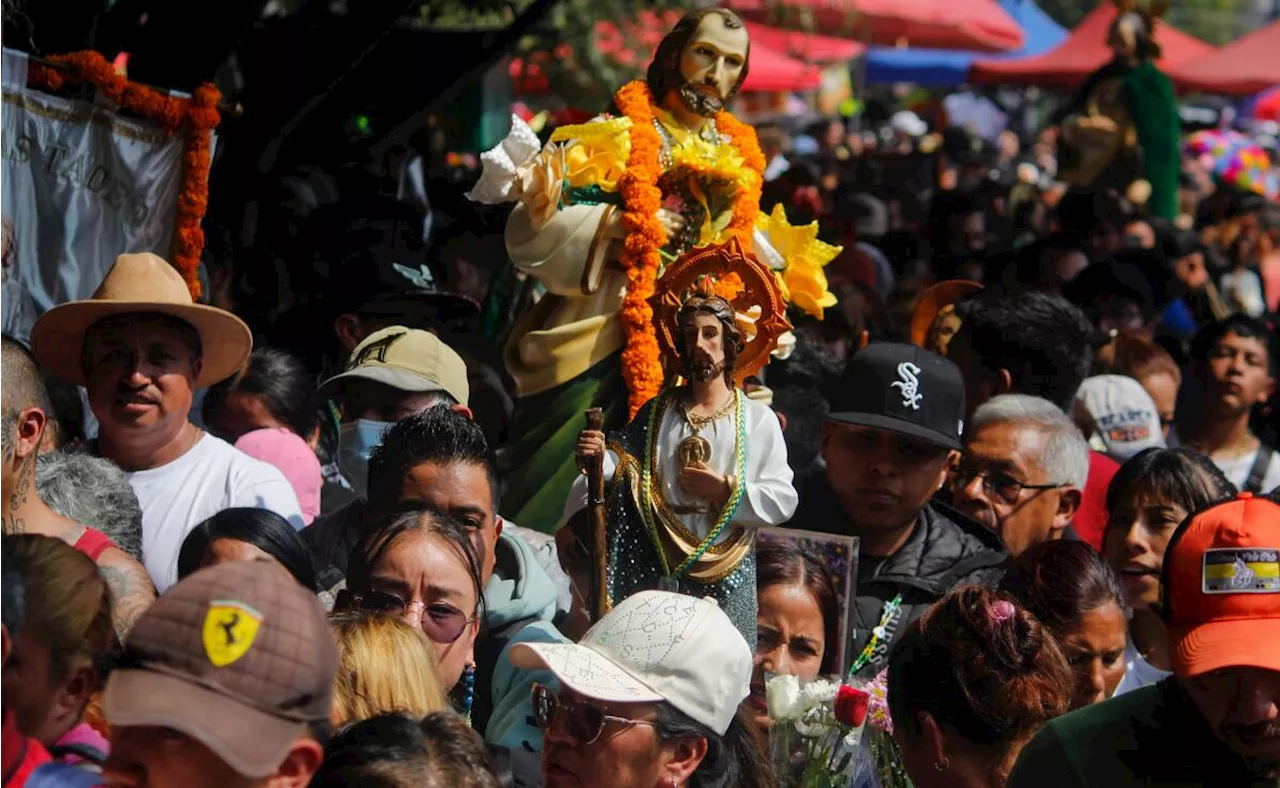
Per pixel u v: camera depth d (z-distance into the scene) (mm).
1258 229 18844
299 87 11891
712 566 6480
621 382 8648
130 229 8594
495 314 11188
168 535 7129
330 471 8672
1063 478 8078
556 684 5215
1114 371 11039
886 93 40000
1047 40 34594
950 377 7660
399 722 4199
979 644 4953
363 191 11219
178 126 8664
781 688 5801
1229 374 10984
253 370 8359
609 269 8648
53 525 6035
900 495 7539
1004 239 17672
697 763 5035
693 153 8672
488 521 6562
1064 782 4754
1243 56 32312
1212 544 4551
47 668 4332
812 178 16875
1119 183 20812
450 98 13055
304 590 3660
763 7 21859
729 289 8266
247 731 3500
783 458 6574
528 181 8328
